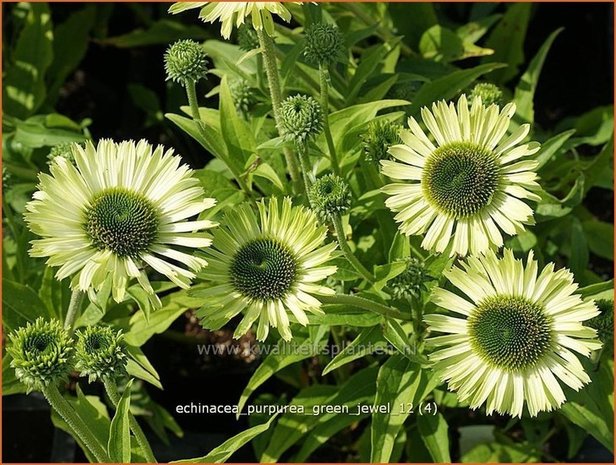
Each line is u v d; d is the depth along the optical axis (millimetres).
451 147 524
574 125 823
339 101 634
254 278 496
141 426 729
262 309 497
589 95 948
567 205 614
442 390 613
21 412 717
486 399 507
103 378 467
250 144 583
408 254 542
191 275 475
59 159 484
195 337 790
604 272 841
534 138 773
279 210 547
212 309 496
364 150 568
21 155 727
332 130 575
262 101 645
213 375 771
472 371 505
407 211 525
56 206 475
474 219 519
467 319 512
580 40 975
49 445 726
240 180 582
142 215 483
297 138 514
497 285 508
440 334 560
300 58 650
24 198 725
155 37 874
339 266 539
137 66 965
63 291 608
